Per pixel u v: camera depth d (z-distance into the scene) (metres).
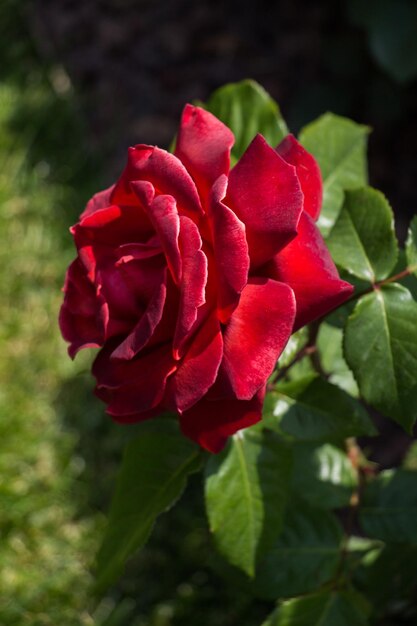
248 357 0.52
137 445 0.63
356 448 0.68
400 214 1.28
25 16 1.48
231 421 0.53
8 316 1.07
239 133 0.65
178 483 0.62
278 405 0.60
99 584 0.64
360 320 0.57
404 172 1.33
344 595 0.66
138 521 0.62
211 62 1.47
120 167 1.31
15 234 1.15
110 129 1.36
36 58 1.42
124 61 1.46
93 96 1.41
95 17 1.51
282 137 0.65
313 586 0.67
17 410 0.98
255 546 0.62
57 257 1.14
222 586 0.87
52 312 1.08
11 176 1.21
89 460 0.96
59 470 0.95
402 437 1.06
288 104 1.42
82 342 0.54
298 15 1.50
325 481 0.67
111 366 0.54
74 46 1.47
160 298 0.51
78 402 1.01
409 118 1.37
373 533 0.66
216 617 0.86
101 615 0.86
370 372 0.57
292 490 0.67
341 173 0.66
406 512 0.67
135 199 0.54
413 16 1.21
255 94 0.65
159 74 1.46
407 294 0.57
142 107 1.41
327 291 0.53
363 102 1.38
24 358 1.04
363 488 0.68
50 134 1.29
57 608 0.86
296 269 0.53
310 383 0.60
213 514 0.61
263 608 0.86
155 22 1.52
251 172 0.53
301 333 0.58
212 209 0.51
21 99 1.32
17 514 0.90
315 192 0.55
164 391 0.52
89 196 1.23
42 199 1.20
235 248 0.51
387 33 1.21
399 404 0.57
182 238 0.51
